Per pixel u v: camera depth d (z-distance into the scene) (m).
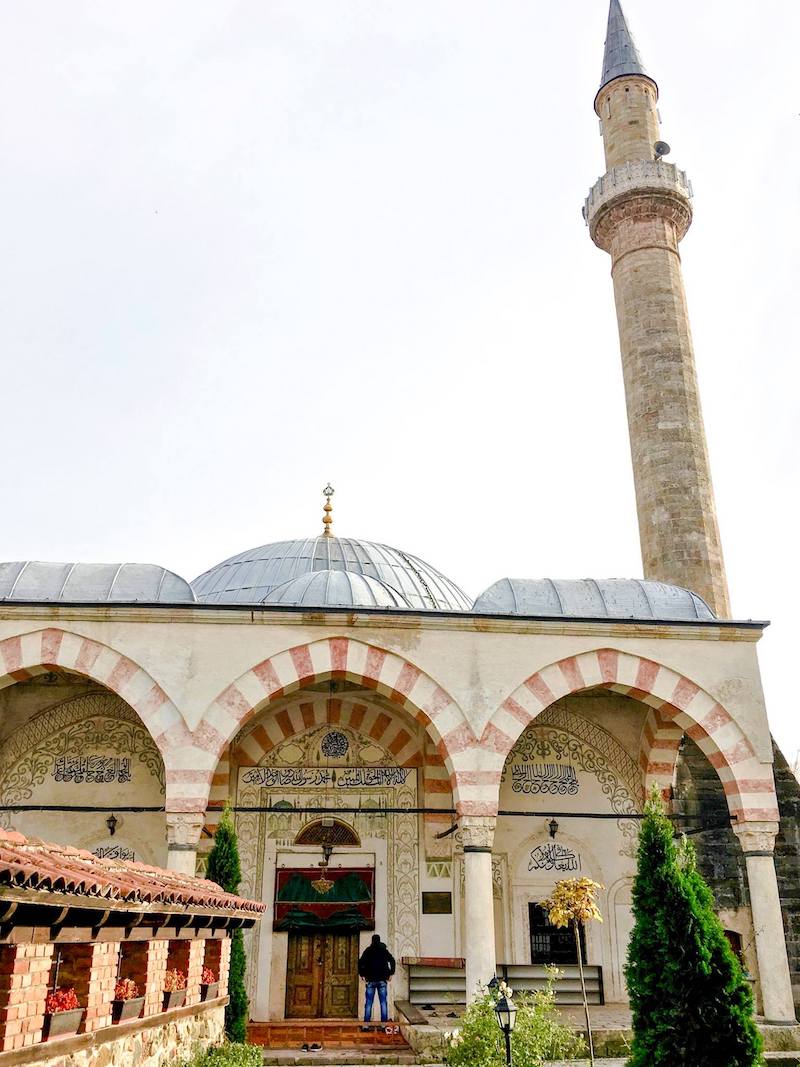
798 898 19.19
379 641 16.36
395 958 18.25
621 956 18.72
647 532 27.83
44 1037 6.48
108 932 7.39
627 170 31.86
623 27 35.81
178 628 16.05
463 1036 11.66
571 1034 12.56
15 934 5.94
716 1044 11.03
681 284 30.88
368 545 26.50
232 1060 10.16
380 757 19.52
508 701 16.30
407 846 19.00
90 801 18.36
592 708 20.25
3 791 18.25
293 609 16.16
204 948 11.84
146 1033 8.66
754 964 18.78
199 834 15.11
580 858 19.28
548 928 18.86
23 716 18.67
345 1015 17.92
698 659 17.05
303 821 18.98
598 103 35.06
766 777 16.42
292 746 19.45
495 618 16.61
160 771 18.66
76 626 15.91
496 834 19.22
